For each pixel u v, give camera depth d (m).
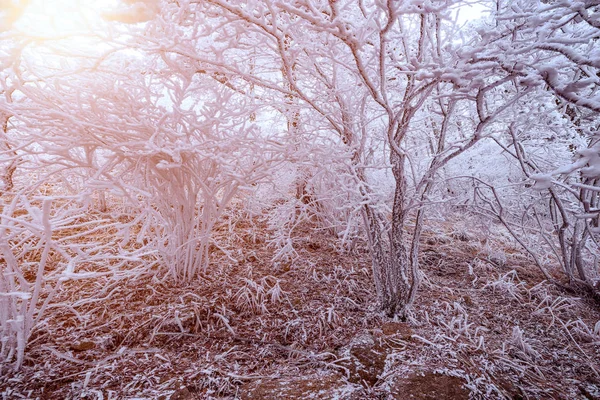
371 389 1.95
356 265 3.68
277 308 2.83
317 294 3.06
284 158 2.61
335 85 2.57
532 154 3.99
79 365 2.04
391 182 4.39
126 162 2.87
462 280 3.62
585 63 1.43
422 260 4.00
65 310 2.55
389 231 2.69
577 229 3.66
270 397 1.83
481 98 1.92
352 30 1.80
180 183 2.87
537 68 1.49
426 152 4.45
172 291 2.92
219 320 2.60
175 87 2.34
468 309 3.00
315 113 2.99
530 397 1.99
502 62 1.70
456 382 1.96
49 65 2.45
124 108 2.38
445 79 1.77
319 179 3.86
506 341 2.56
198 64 2.26
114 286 2.91
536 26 1.77
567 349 2.56
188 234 3.11
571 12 1.61
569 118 3.82
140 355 2.18
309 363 2.21
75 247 1.87
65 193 4.43
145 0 1.36
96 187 2.16
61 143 2.28
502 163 5.10
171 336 2.38
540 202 4.07
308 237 4.28
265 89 3.22
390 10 1.54
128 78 2.28
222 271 3.34
